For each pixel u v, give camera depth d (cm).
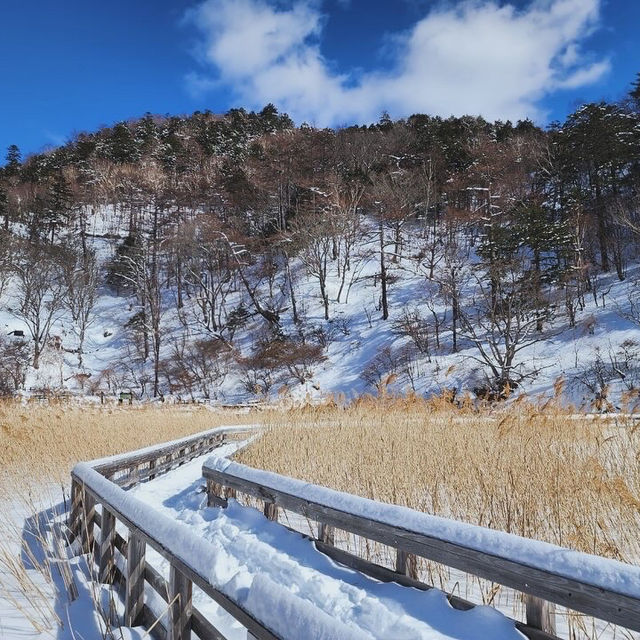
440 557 268
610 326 2906
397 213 4716
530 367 2777
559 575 203
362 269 4828
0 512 589
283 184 5803
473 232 5019
